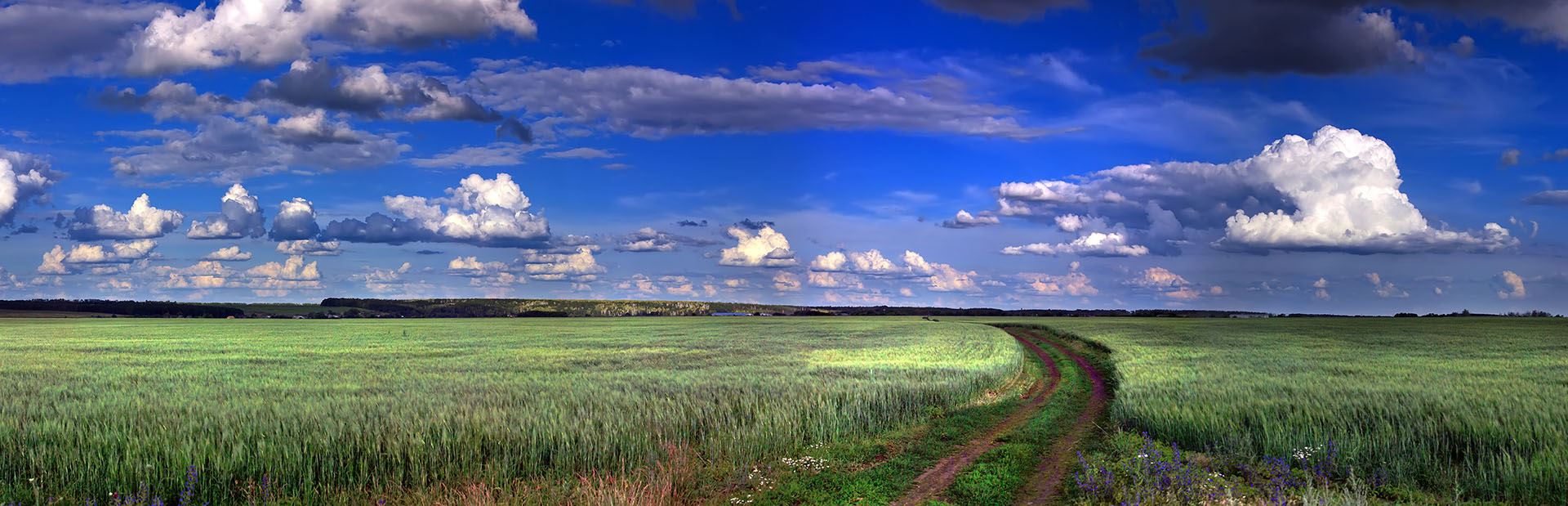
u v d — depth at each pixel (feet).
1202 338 201.36
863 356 133.80
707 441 52.47
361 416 55.77
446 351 159.33
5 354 148.97
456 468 45.06
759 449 50.70
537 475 45.96
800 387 76.18
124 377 98.84
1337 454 45.39
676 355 142.10
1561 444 43.27
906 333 250.57
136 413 61.67
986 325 341.21
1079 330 253.03
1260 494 38.78
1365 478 43.88
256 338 220.64
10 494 40.06
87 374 102.63
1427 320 446.60
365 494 42.16
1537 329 269.03
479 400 68.90
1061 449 54.24
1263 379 83.87
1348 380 83.71
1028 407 75.10
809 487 44.37
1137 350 147.13
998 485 44.19
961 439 58.08
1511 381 82.53
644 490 40.68
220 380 93.76
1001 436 58.95
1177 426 54.08
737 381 85.05
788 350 156.04
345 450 46.24
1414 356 131.23
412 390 79.00
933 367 106.11
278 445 46.06
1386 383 79.82
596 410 60.70
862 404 65.67
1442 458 46.57
